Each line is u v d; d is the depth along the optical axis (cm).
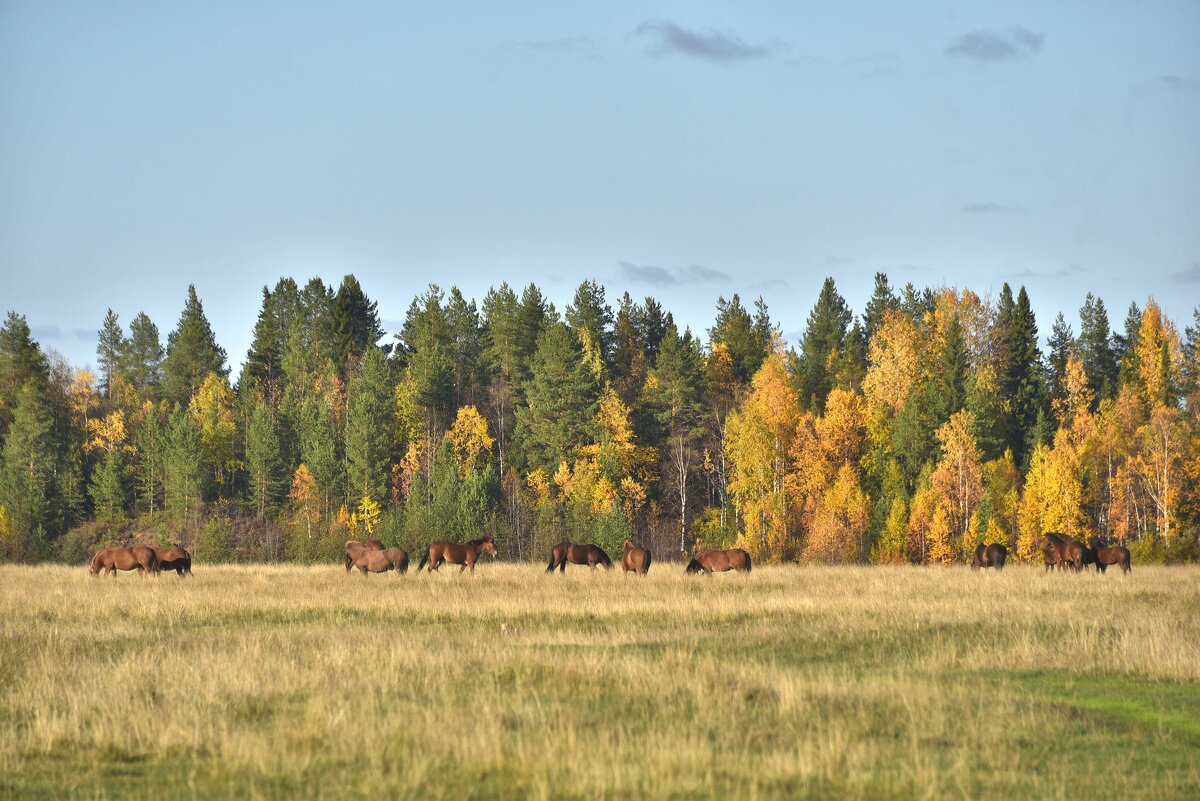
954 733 2906
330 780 2458
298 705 3166
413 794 2338
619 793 2342
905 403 16625
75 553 16450
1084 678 3684
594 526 15688
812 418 17425
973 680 3634
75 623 5009
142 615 5247
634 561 7975
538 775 2434
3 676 3591
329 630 4744
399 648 3903
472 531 15475
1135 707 3259
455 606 5475
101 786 2452
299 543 15962
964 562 14300
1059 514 14338
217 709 3095
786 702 3095
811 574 7762
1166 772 2594
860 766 2552
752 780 2408
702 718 2986
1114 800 2383
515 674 3550
